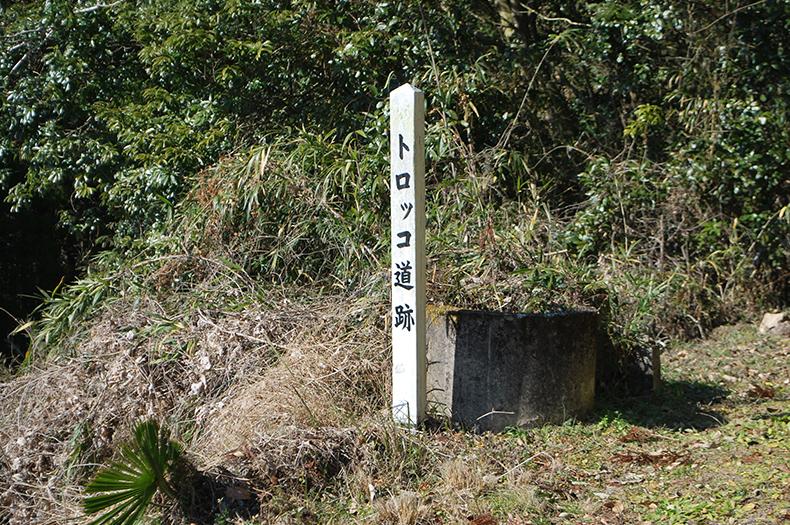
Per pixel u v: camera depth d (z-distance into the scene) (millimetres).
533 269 6203
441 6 9734
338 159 7250
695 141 8945
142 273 6961
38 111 10617
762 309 8945
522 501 4539
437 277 6191
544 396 5609
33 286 12953
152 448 4516
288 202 7035
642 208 8992
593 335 5895
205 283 6594
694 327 8422
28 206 11047
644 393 6492
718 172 8867
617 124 10117
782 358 7535
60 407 5727
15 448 5625
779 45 8859
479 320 5480
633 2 9336
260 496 4703
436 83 8836
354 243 6723
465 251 6438
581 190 9742
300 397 5191
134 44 10773
